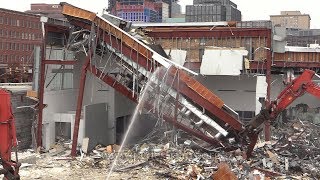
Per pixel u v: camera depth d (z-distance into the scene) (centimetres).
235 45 3356
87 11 2511
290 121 3700
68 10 2550
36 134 2650
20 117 2611
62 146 2683
